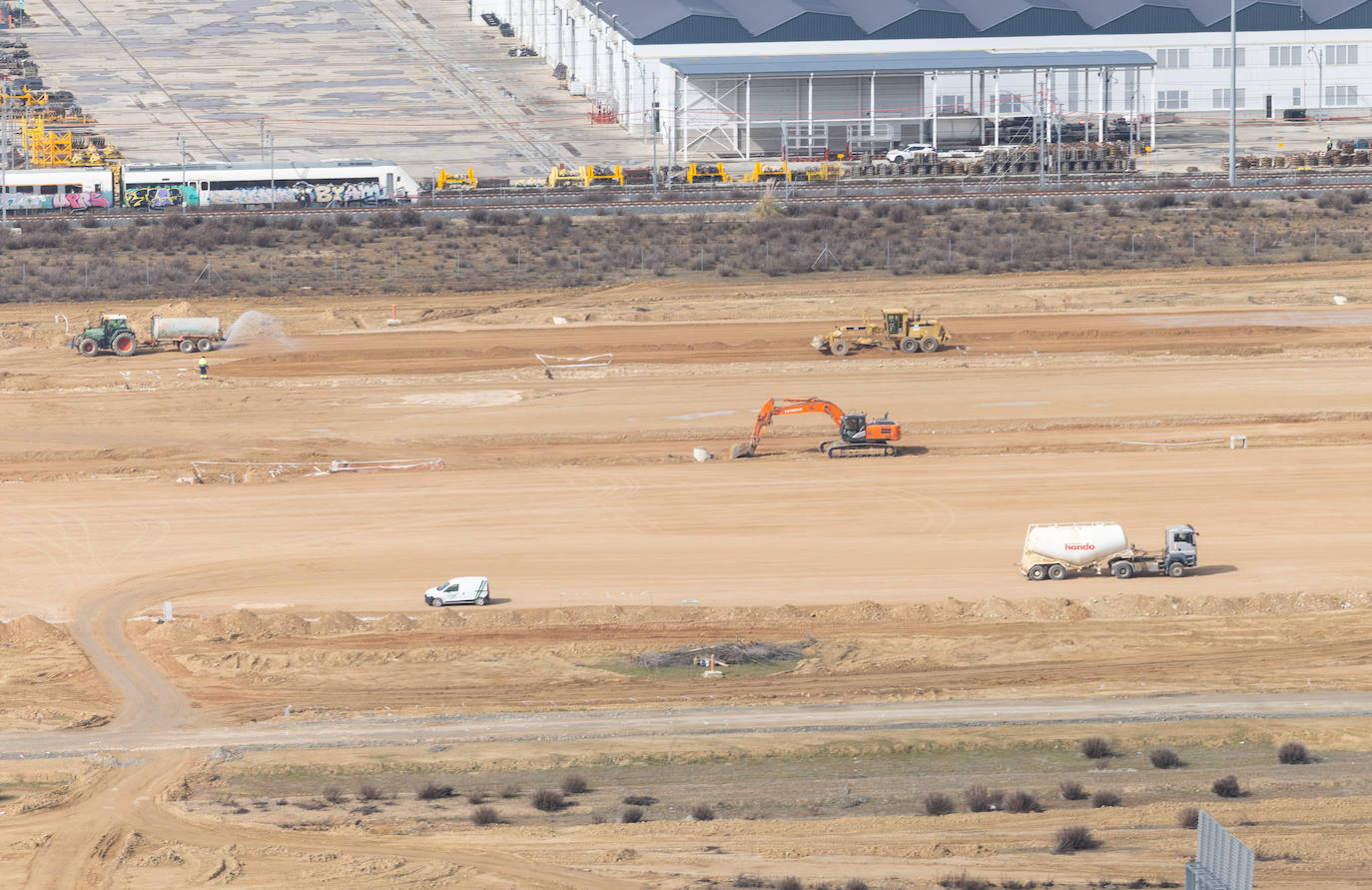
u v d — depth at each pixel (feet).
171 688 593.83
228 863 443.32
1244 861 328.90
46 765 519.19
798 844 448.65
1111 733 533.14
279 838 461.37
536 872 435.53
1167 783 488.44
